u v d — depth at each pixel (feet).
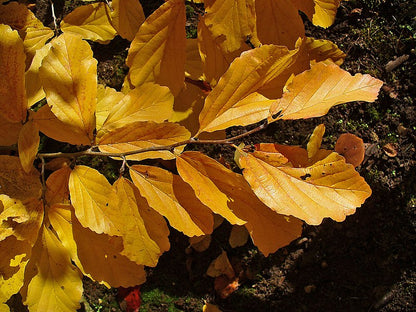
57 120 1.61
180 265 2.23
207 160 1.48
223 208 1.48
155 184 1.54
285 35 1.68
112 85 2.35
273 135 2.28
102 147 1.59
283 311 2.17
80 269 1.67
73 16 1.87
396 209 2.18
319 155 1.49
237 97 1.50
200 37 1.70
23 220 1.55
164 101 1.65
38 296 1.66
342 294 2.15
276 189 1.44
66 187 1.61
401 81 2.26
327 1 1.79
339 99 1.47
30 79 1.69
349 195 1.47
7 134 1.64
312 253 2.19
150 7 2.39
